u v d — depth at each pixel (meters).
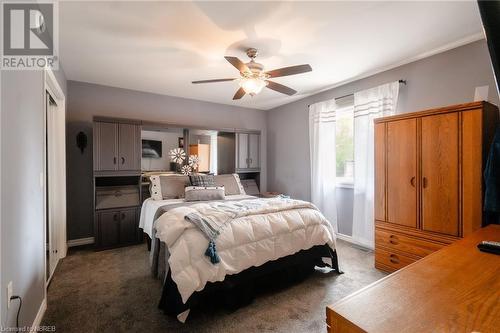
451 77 2.60
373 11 1.98
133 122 3.67
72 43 2.46
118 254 3.22
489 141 2.10
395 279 0.91
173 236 1.87
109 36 2.33
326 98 4.05
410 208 2.45
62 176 3.14
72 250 3.35
